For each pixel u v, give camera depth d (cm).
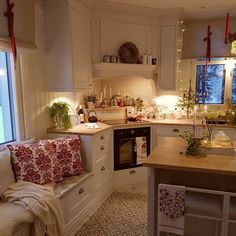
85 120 383
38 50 303
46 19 311
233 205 186
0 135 267
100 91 435
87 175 284
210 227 212
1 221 170
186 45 420
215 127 360
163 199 190
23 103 282
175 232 190
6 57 266
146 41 394
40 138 310
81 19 329
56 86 321
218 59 421
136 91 438
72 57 310
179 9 371
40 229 191
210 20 407
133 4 354
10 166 223
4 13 233
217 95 433
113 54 375
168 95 434
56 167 256
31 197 196
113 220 274
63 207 239
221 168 177
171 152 218
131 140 375
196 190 182
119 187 371
